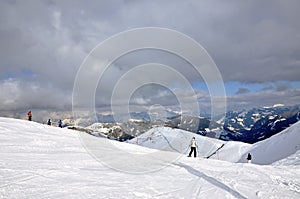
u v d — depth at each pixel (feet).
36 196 20.10
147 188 25.32
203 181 31.22
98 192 22.40
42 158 34.86
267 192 28.63
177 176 32.94
